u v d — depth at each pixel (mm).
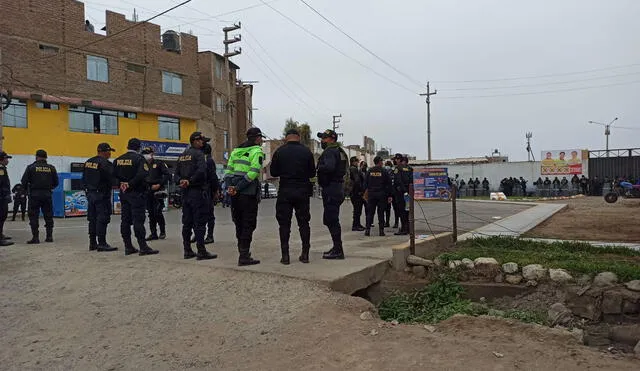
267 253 8086
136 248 8875
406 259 7645
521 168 44250
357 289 6422
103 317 5633
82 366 4480
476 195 43938
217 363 4391
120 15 30016
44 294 6531
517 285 7059
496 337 4605
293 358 4367
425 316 6266
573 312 6520
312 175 7082
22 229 13586
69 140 27719
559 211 19125
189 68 34281
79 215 21078
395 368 4031
